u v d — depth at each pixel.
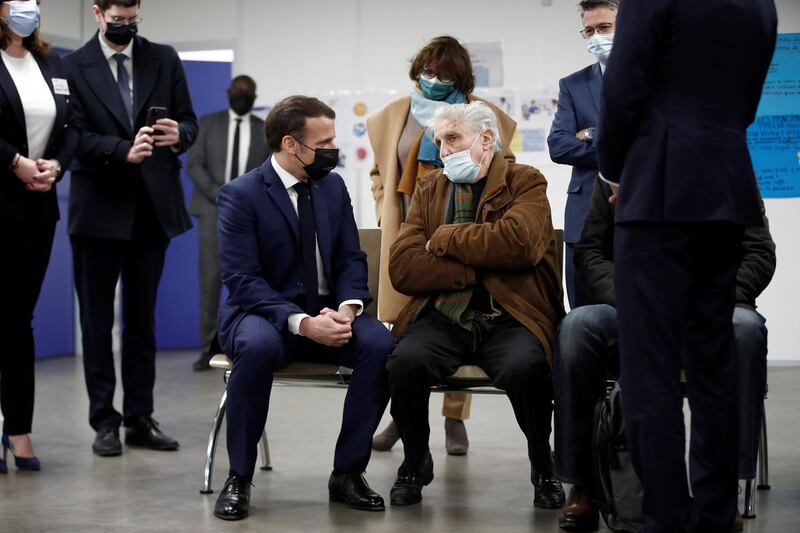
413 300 3.34
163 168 4.24
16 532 2.94
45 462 3.96
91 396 4.15
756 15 2.35
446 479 3.61
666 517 2.33
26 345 3.83
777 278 6.89
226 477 3.68
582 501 2.91
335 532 2.90
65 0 7.70
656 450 2.33
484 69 7.31
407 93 7.55
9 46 3.83
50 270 7.94
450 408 4.02
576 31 7.18
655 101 2.34
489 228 3.16
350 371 3.33
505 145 3.89
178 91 4.35
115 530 2.95
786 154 6.84
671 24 2.29
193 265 8.48
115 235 4.09
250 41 7.81
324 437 4.47
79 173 4.14
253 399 3.14
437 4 7.43
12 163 3.69
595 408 2.84
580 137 3.82
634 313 2.35
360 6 7.59
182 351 8.30
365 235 3.81
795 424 4.62
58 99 3.90
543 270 3.26
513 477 3.63
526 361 3.03
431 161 3.78
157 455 4.09
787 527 2.88
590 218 3.15
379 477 3.65
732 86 2.33
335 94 7.65
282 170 3.40
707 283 2.44
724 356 2.45
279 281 3.38
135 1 4.12
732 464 2.45
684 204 2.28
